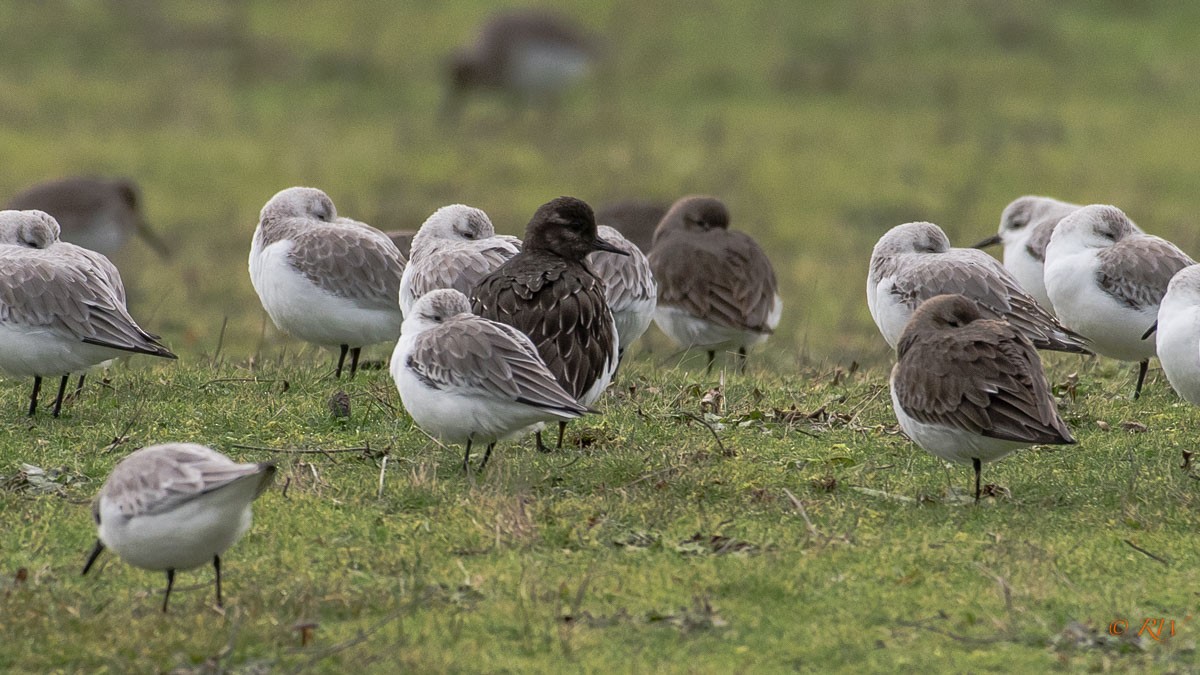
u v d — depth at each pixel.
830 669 8.84
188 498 8.98
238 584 9.93
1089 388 15.11
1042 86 39.94
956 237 28.52
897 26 43.59
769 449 12.73
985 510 11.28
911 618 9.46
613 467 11.96
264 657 8.91
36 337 12.91
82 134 34.03
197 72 39.22
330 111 37.56
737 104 38.75
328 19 44.38
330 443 12.82
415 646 9.05
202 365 16.00
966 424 11.14
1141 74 40.91
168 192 30.89
